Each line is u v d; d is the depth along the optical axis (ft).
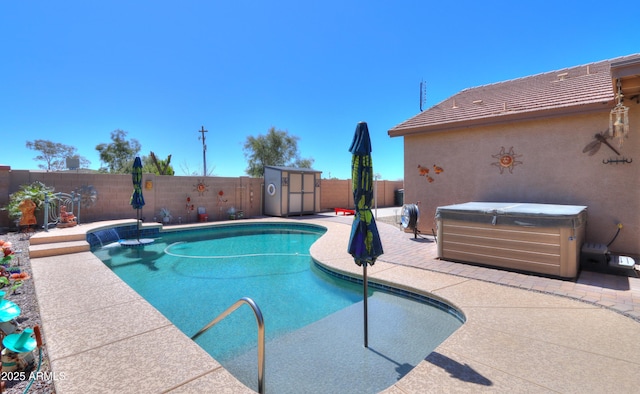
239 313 15.93
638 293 15.07
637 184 20.88
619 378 8.30
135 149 99.96
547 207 20.51
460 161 29.35
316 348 11.90
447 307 14.70
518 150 25.86
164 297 18.43
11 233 31.04
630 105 20.92
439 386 8.03
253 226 46.93
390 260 22.33
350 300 17.46
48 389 8.03
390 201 85.20
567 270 17.11
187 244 34.50
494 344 10.23
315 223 45.01
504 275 18.31
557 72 32.19
